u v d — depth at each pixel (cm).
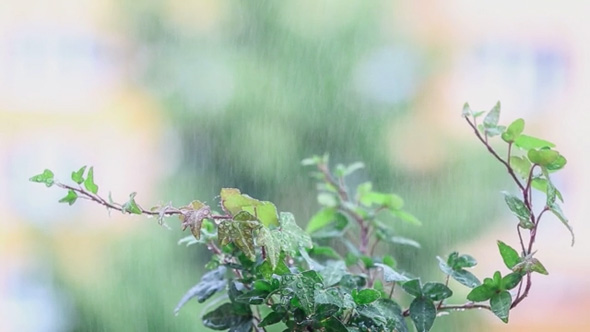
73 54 309
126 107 310
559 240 309
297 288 272
